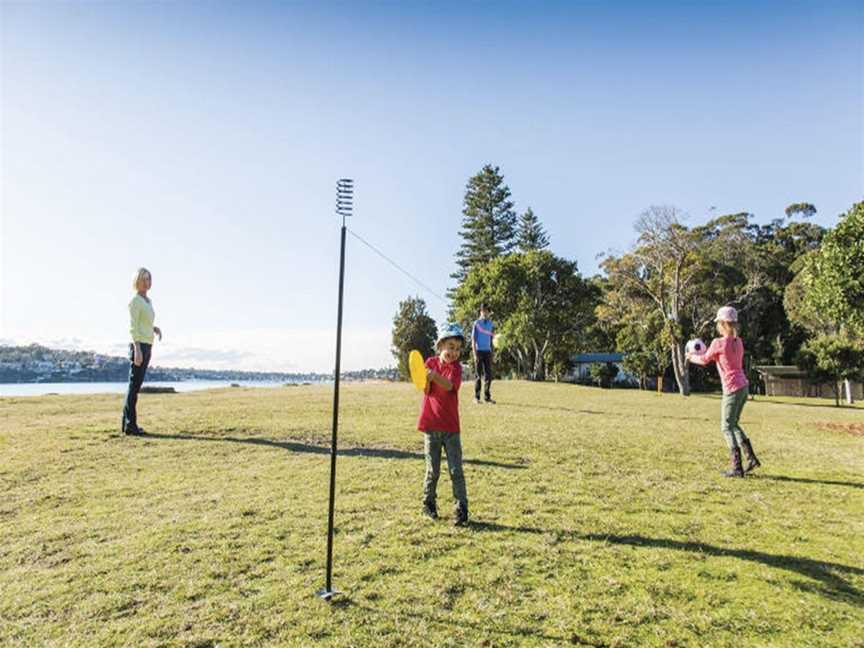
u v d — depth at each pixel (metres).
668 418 11.70
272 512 4.86
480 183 62.94
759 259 49.31
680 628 3.16
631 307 40.75
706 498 5.57
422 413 4.85
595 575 3.77
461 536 4.38
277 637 2.98
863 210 13.88
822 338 33.53
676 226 33.69
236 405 11.95
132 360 8.13
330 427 8.88
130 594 3.45
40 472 6.15
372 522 4.65
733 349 6.70
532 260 44.00
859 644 3.06
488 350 13.44
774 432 10.54
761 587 3.67
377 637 2.98
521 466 6.63
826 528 4.78
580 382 60.25
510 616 3.23
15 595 3.44
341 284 3.79
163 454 7.02
